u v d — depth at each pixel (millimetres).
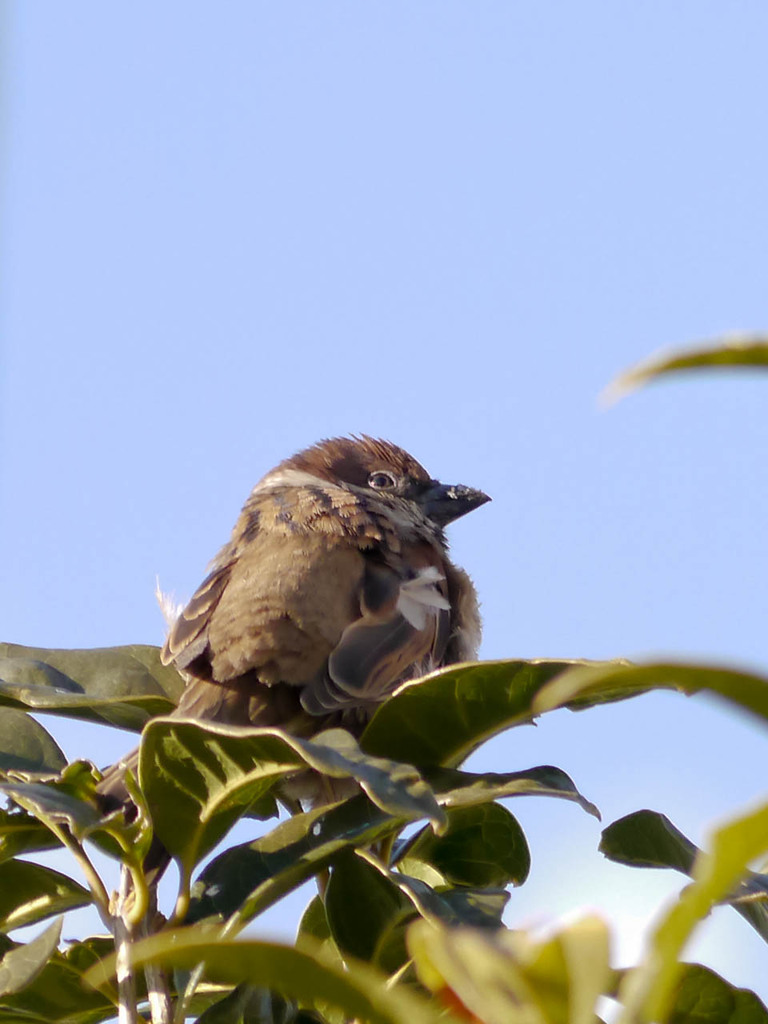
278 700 8945
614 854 6086
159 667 8422
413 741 6188
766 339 2432
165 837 5781
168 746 5562
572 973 2676
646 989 2625
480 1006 2729
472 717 6086
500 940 2891
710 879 2516
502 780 5828
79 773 5887
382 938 5996
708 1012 5785
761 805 2398
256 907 5723
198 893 5816
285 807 8352
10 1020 6250
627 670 2643
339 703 8672
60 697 6477
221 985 6605
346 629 9102
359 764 5055
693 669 2598
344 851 6055
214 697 8875
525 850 6816
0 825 6059
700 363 2486
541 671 5875
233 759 5559
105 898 5820
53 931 5402
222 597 9320
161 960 2994
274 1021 5824
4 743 6293
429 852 6883
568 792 5711
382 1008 3000
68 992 6258
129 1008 5527
